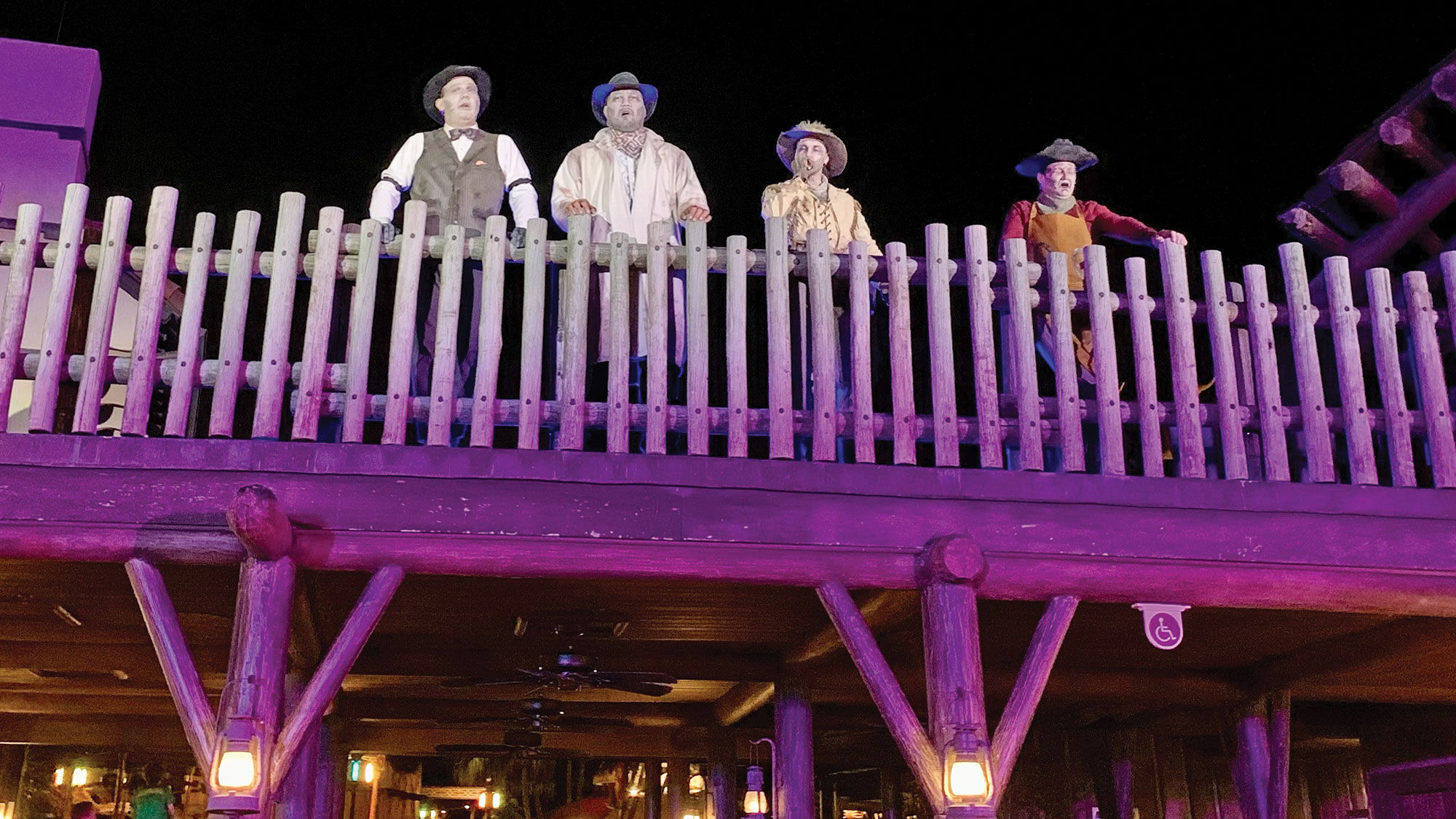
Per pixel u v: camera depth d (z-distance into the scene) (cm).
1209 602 555
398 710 1084
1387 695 887
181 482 505
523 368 538
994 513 545
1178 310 593
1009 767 512
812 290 566
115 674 903
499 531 513
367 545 505
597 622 687
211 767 465
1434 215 693
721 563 524
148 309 529
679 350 631
